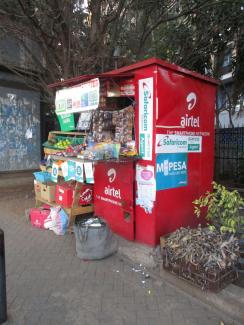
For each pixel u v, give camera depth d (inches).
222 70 427.8
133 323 117.7
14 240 199.8
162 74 161.6
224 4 294.8
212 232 141.2
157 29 346.3
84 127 222.8
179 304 129.1
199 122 187.5
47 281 147.9
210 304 127.3
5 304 117.6
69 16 242.1
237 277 136.9
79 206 210.5
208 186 197.5
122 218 186.5
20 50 338.0
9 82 391.2
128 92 179.0
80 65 258.2
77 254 172.6
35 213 229.5
